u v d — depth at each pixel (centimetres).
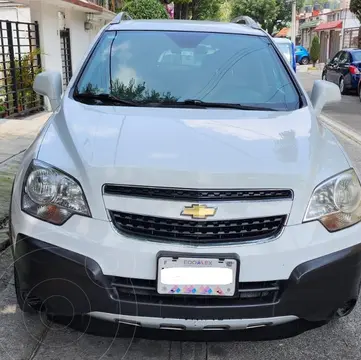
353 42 3484
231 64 368
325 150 282
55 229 241
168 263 234
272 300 241
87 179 243
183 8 3216
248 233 240
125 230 238
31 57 1123
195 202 236
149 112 311
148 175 237
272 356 275
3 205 485
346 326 305
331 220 250
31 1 1148
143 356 272
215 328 242
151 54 371
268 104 340
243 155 255
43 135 288
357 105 1428
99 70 357
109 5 2409
